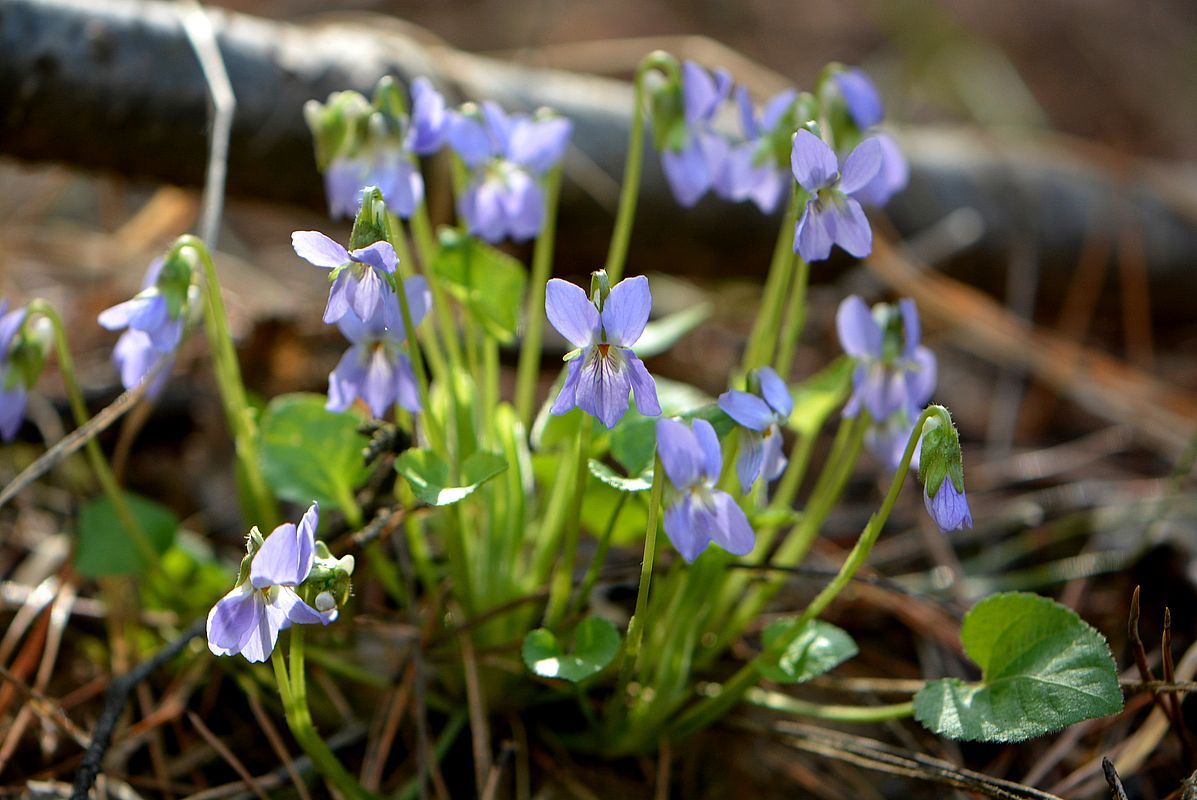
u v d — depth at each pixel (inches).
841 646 16.2
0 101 18.2
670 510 15.4
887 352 16.5
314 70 19.2
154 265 16.2
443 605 17.0
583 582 16.5
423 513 17.0
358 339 16.1
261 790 16.2
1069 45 34.7
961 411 21.4
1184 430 20.3
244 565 15.0
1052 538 19.0
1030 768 17.0
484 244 17.6
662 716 16.6
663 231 20.5
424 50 19.9
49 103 18.3
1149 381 21.4
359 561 17.4
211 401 19.5
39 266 21.0
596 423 16.4
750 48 32.2
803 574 16.5
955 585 18.5
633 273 21.0
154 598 17.6
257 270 23.0
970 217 22.6
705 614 17.1
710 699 16.6
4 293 20.3
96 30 18.4
